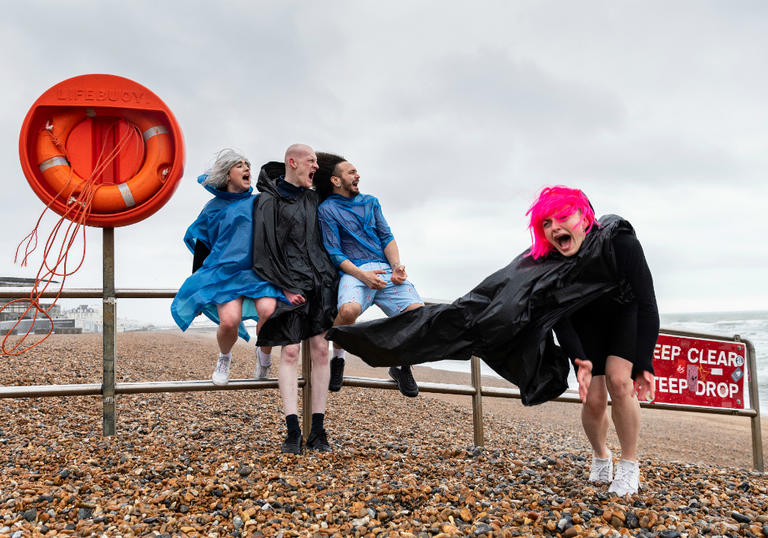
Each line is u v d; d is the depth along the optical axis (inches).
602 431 137.9
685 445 320.8
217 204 159.5
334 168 169.0
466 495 124.3
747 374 227.5
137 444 158.7
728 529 111.7
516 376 124.5
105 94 157.4
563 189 120.2
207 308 156.1
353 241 166.4
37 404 200.4
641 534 105.7
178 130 159.8
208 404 236.8
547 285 119.4
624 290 121.7
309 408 169.9
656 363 209.5
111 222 158.6
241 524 105.0
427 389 178.5
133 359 336.2
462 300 127.0
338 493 121.3
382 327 130.9
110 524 103.7
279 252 153.5
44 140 157.6
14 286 155.5
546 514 112.3
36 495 113.7
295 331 150.5
